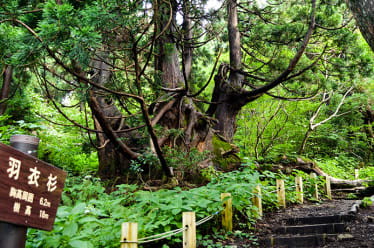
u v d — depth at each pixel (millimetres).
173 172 7824
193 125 9102
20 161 1773
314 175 8789
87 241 3191
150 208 4461
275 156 10844
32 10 5082
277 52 10242
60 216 3125
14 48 4332
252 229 5219
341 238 4371
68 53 4195
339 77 10000
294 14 10000
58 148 9258
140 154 8008
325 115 15961
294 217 5984
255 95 10641
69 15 3836
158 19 5926
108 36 5391
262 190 6395
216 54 12734
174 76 9039
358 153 16891
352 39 9039
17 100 9102
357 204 6531
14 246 1769
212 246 4355
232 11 11344
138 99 5469
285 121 14047
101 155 9312
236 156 9820
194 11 8680
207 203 4539
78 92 6090
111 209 4344
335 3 9109
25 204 1804
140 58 6801
